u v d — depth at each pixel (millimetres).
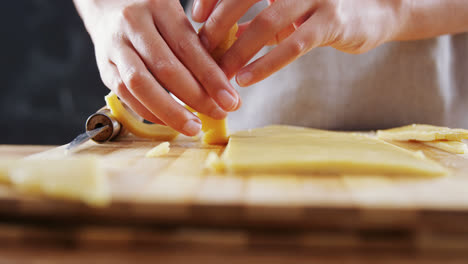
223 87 312
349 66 488
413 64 481
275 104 500
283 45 311
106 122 351
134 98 334
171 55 313
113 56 326
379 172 263
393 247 229
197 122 321
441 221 226
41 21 654
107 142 361
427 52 477
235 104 313
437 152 330
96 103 685
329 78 489
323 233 231
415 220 227
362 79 487
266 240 231
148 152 312
